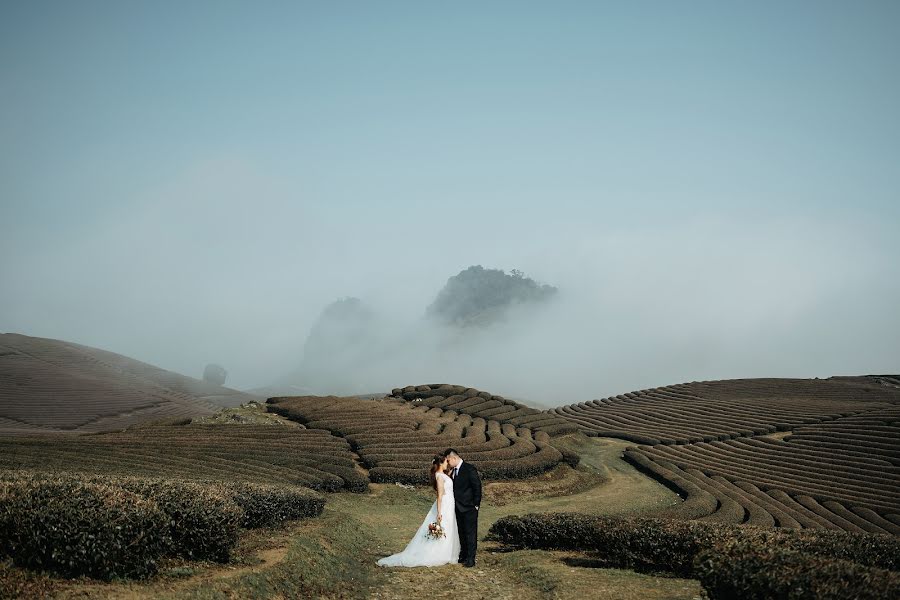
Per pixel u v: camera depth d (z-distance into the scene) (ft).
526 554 66.18
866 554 49.62
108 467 93.40
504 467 136.56
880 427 200.75
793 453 182.70
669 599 48.08
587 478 149.69
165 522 45.03
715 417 237.86
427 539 60.64
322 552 59.98
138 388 318.04
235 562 50.93
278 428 155.94
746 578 39.01
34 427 214.90
